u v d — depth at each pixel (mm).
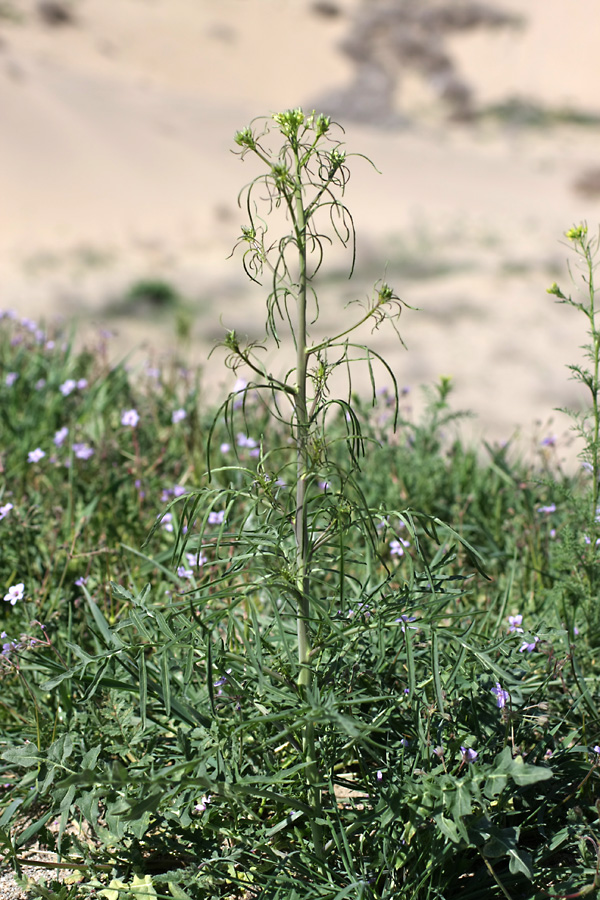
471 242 27078
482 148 57406
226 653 2061
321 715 1823
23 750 2176
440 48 74438
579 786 2178
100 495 3625
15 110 44875
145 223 32312
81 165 39781
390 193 39469
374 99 65188
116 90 56500
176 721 2371
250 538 2033
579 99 71625
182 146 45469
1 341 5672
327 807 2189
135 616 2164
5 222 31328
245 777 1992
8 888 2164
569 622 2795
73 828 2361
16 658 2557
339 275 22328
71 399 4621
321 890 1967
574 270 22000
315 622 2174
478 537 3711
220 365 9656
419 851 2037
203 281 23188
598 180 42938
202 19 76875
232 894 2137
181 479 3918
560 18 78750
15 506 3365
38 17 70125
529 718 2287
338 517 1996
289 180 1829
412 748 2186
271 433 4410
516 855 1878
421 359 14695
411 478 3846
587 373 2602
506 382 13570
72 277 23781
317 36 77688
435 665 1954
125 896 2070
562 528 2828
